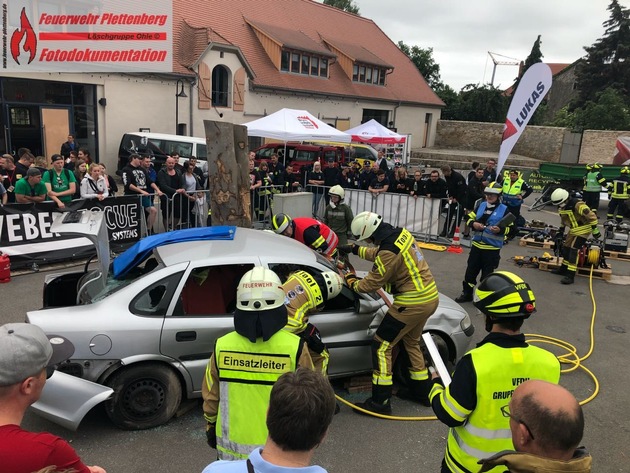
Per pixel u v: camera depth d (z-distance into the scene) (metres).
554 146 32.38
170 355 3.93
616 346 6.20
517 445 1.60
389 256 4.07
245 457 2.36
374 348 4.38
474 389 2.16
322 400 1.54
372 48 35.78
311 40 28.64
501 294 2.17
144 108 19.08
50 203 7.95
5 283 7.29
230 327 4.04
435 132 39.22
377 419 4.35
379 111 33.47
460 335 4.93
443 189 11.41
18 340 1.62
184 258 4.14
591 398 4.84
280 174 13.16
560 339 6.38
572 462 1.49
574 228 8.75
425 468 3.72
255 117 23.86
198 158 15.59
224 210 6.66
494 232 7.12
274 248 4.48
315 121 13.59
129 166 9.88
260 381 2.35
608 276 9.06
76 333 3.71
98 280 4.32
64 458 1.59
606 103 37.38
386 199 11.81
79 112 17.50
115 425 3.98
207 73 20.89
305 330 2.91
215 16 25.00
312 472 1.48
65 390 3.61
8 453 1.51
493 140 37.41
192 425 4.10
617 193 14.71
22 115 16.08
